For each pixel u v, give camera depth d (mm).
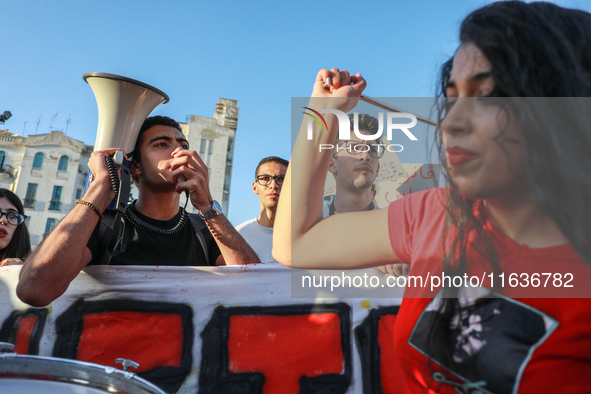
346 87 927
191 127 26250
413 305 851
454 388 754
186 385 1590
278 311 1677
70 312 1631
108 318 1635
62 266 1558
